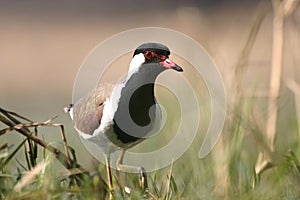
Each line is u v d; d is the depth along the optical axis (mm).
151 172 13336
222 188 11922
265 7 14344
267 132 13328
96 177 10703
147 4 34031
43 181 10461
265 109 14289
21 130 10898
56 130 16703
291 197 11398
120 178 12047
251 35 13617
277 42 13836
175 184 11211
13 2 34031
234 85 13328
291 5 13797
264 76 16969
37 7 33844
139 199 11109
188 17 16359
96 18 33312
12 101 23734
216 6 32719
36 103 23047
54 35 31484
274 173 11641
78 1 33969
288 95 16594
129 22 33062
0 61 28766
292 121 14758
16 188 10289
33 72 27828
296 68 15391
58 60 28906
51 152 10953
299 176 11500
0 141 15438
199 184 12078
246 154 13031
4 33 31625
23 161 14805
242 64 13555
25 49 29797
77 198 10836
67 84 26578
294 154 11641
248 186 11562
